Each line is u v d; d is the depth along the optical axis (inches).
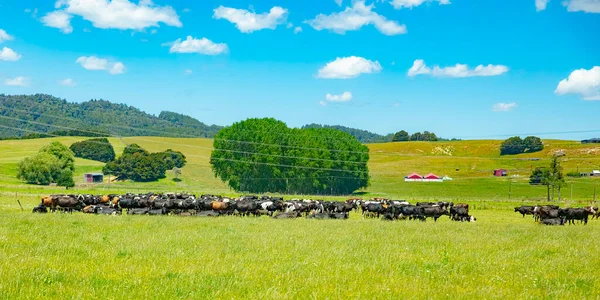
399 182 6550.2
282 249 918.4
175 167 6569.9
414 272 743.7
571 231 1470.2
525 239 1186.6
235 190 5231.3
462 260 861.2
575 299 610.9
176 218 1573.6
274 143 5241.1
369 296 603.5
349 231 1268.5
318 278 681.0
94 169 6658.5
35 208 1939.0
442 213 2087.8
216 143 5246.1
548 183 4936.0
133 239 996.6
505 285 683.4
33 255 805.2
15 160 6412.4
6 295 554.9
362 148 5753.0
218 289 611.2
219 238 1042.7
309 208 2199.8
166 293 591.5
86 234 1072.2
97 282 626.8
